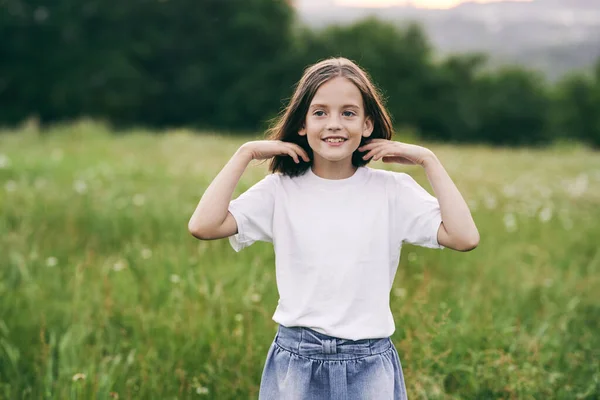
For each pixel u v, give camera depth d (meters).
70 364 3.17
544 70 55.44
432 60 48.06
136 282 4.24
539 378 3.19
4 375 3.19
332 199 2.18
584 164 14.32
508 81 51.72
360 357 2.11
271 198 2.24
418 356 3.22
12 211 6.21
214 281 4.16
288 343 2.16
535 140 51.06
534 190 9.17
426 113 45.12
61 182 8.00
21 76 36.22
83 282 4.32
